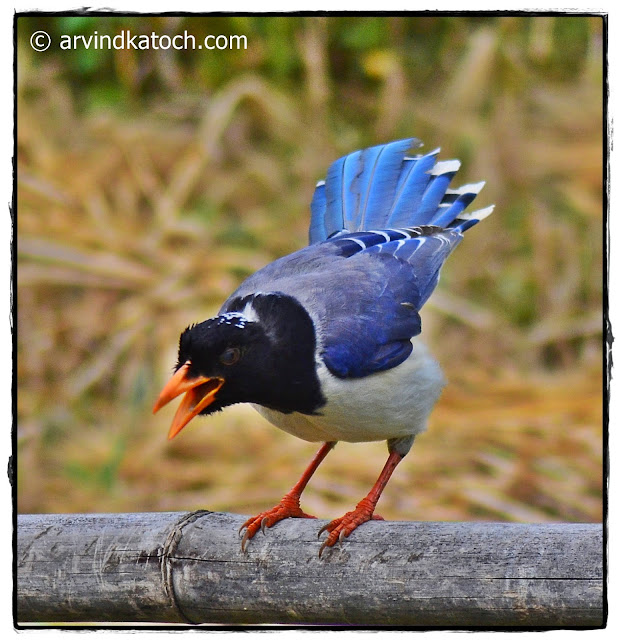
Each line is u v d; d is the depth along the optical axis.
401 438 8.89
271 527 7.62
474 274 14.38
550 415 13.00
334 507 11.80
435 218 10.21
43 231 14.43
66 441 12.92
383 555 7.36
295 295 8.40
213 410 8.17
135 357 13.52
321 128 15.52
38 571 7.66
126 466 12.57
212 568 7.53
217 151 15.33
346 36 15.70
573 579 7.06
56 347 13.62
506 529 7.31
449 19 15.80
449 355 13.87
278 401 8.22
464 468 12.38
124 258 14.34
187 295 14.01
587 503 11.92
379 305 8.60
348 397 8.33
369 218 10.25
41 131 15.37
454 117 15.41
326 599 7.42
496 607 7.14
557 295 14.25
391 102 15.48
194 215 14.87
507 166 15.02
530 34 15.67
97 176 15.12
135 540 7.64
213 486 12.22
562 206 14.77
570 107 15.30
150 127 15.50
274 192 15.09
